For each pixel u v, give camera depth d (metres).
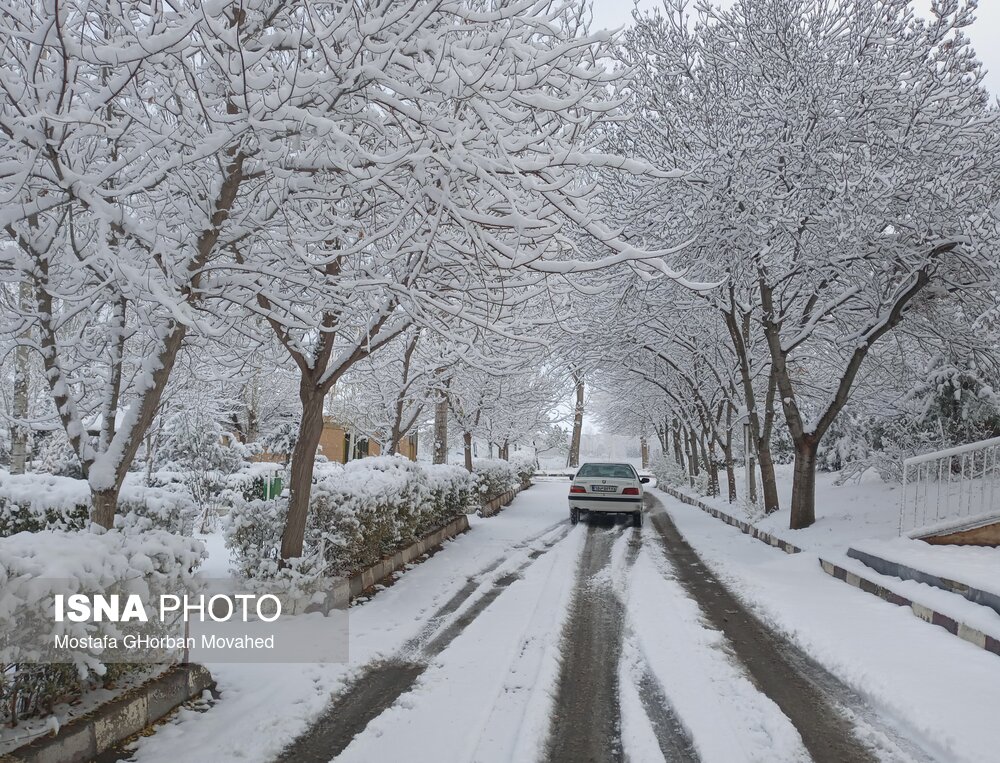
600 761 4.37
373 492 9.56
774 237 13.17
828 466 25.59
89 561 4.09
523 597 8.91
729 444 22.50
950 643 6.60
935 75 11.89
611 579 10.44
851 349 15.56
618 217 13.08
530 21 5.28
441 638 7.05
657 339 19.62
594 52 5.83
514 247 5.65
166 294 4.57
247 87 5.04
